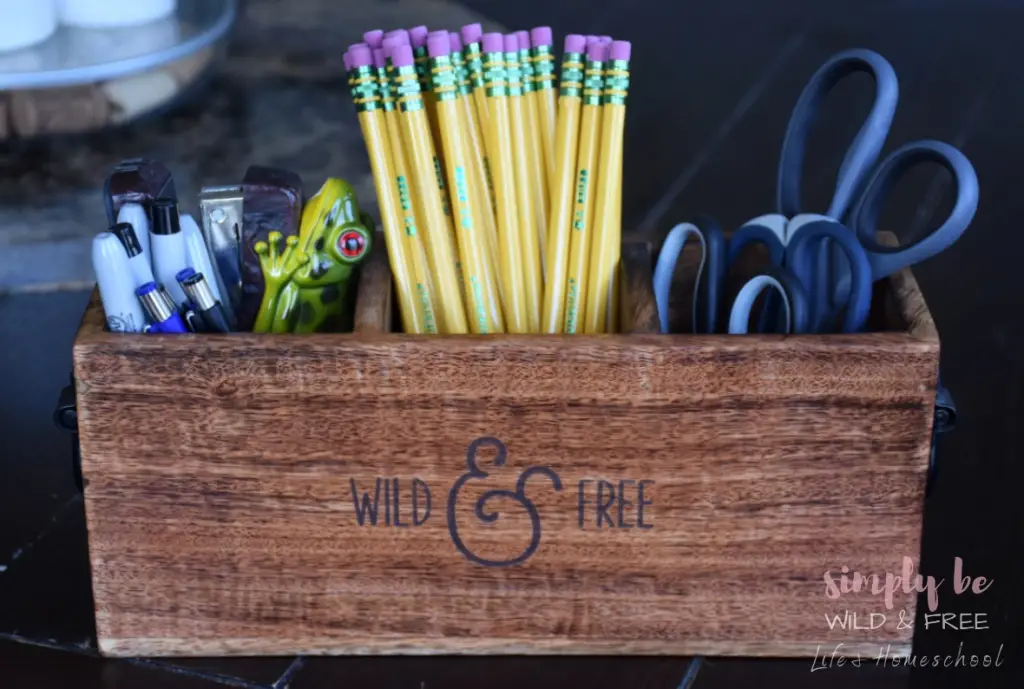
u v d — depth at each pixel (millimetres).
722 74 1762
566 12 1934
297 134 1495
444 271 734
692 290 815
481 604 722
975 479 929
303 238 733
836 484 692
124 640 731
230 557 710
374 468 690
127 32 1379
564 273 748
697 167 1520
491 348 662
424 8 1897
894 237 801
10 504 883
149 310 685
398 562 712
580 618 724
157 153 1427
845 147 1560
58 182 1346
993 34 1869
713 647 732
